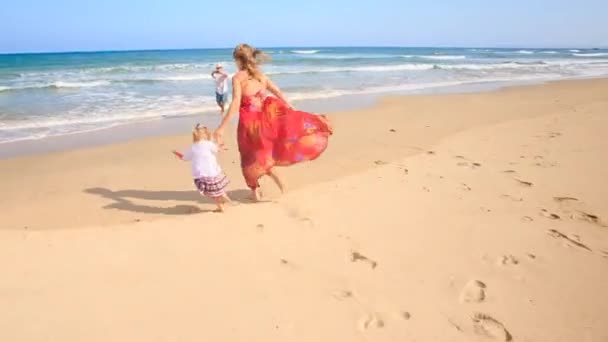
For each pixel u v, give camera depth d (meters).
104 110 12.02
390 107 11.98
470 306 2.61
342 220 3.77
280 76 22.78
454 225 3.69
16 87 16.62
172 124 10.17
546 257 3.17
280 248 3.23
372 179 5.00
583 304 2.64
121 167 6.48
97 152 7.46
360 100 13.62
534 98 13.58
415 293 2.72
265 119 4.34
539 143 6.59
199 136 4.30
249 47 4.36
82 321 2.32
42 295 2.51
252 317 2.43
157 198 5.03
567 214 3.94
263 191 5.12
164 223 3.57
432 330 2.40
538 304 2.63
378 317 2.49
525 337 2.36
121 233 3.35
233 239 3.33
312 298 2.64
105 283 2.67
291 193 4.49
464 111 10.91
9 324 2.26
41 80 20.88
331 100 13.69
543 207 4.11
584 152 5.96
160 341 2.21
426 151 6.50
